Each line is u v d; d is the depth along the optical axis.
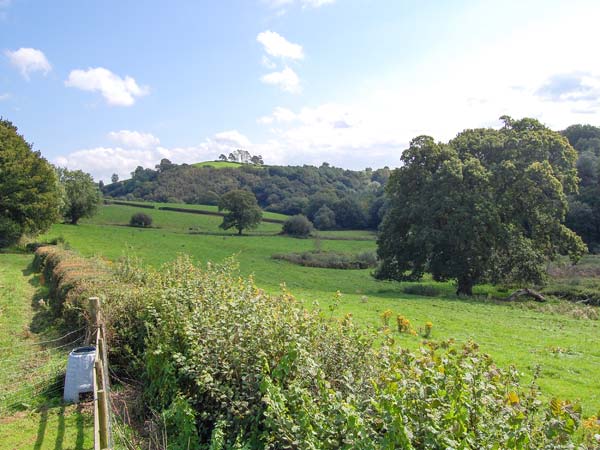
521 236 34.97
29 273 27.98
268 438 4.91
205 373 6.12
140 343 9.38
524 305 28.83
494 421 4.12
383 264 39.03
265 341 6.36
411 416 4.07
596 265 42.62
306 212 96.31
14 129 48.03
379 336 6.97
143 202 108.12
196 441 6.01
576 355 14.56
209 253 54.56
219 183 128.62
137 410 7.60
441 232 33.94
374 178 153.62
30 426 7.25
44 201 43.50
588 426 4.55
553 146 37.00
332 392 4.67
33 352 11.06
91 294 11.23
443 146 38.22
